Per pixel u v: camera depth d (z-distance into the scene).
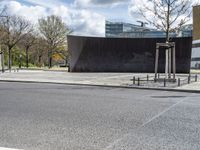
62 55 78.56
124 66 39.31
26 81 24.36
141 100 13.72
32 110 10.47
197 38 62.03
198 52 61.53
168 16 25.48
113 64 39.59
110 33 92.25
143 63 38.66
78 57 39.50
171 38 36.03
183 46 37.12
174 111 10.61
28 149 6.01
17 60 74.56
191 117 9.45
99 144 6.38
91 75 32.53
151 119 9.08
